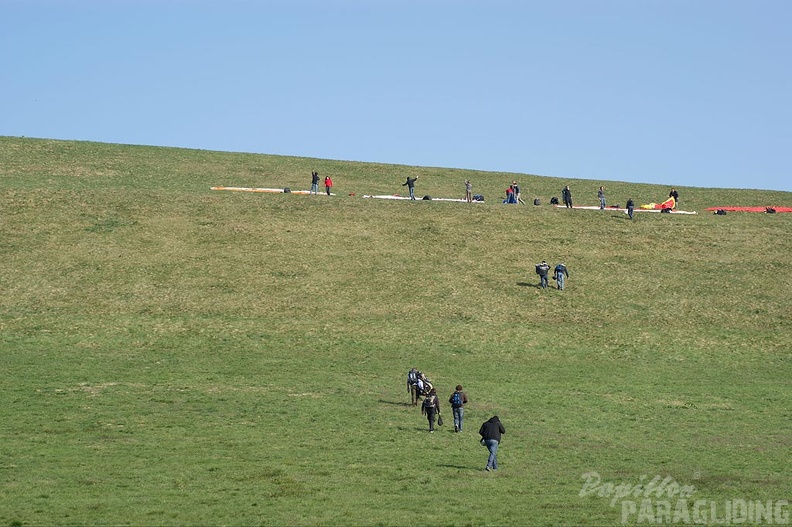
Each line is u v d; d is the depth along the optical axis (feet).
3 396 289.94
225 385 319.88
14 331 380.78
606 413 299.79
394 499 191.83
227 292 439.63
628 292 460.96
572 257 503.61
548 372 359.66
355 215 555.69
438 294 448.24
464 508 185.26
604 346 397.39
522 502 191.62
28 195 550.36
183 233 510.17
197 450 233.14
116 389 306.96
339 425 269.44
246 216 542.57
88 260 466.29
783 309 447.01
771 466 232.12
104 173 634.84
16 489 191.01
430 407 266.57
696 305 448.65
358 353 376.48
